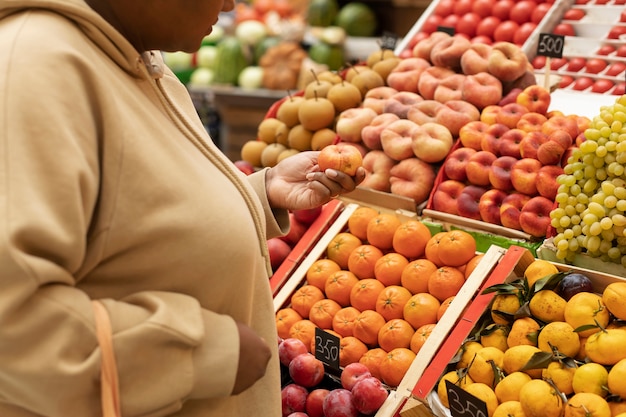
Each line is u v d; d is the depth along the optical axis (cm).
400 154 231
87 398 91
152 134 100
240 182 114
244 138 527
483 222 208
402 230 193
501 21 332
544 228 193
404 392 158
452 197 220
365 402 156
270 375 125
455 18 340
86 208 90
